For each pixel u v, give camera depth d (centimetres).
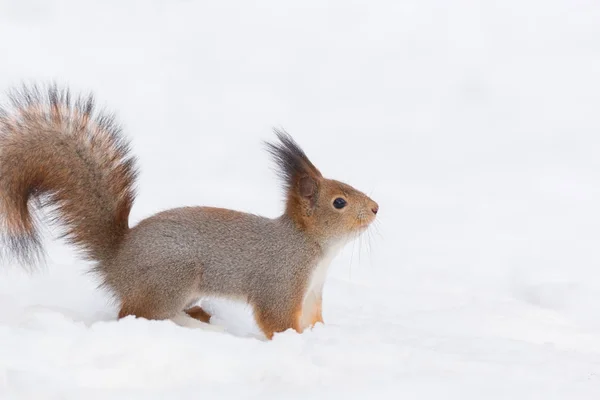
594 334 1091
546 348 909
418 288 1368
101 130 1034
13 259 1113
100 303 1059
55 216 1019
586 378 777
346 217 1023
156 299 977
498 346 905
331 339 877
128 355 772
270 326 1007
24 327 852
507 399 707
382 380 746
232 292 1012
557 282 1459
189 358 778
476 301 1242
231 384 741
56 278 1120
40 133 1007
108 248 1002
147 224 998
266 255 1009
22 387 702
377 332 934
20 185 990
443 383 737
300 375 764
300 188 1024
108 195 1013
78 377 736
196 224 1004
